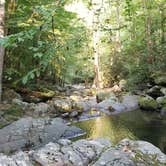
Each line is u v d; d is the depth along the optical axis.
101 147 4.86
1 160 4.23
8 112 9.36
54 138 7.59
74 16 11.82
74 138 7.84
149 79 15.05
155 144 6.97
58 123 8.29
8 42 2.57
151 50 16.28
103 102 12.73
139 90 15.02
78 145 4.85
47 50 2.75
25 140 7.18
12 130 7.45
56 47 2.81
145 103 12.16
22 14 10.45
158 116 10.66
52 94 13.31
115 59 19.62
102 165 4.28
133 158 4.39
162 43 17.11
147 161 4.36
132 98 13.26
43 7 2.69
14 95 11.60
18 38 2.54
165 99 12.08
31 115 9.80
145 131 8.31
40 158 4.43
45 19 2.68
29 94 12.62
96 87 20.12
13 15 10.62
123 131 8.42
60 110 11.09
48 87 16.50
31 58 12.22
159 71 14.88
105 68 20.08
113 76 19.70
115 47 19.91
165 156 4.53
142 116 10.77
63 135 7.84
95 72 20.45
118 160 4.34
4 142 6.96
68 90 18.62
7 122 8.33
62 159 4.46
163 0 17.34
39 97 12.57
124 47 19.92
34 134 7.48
